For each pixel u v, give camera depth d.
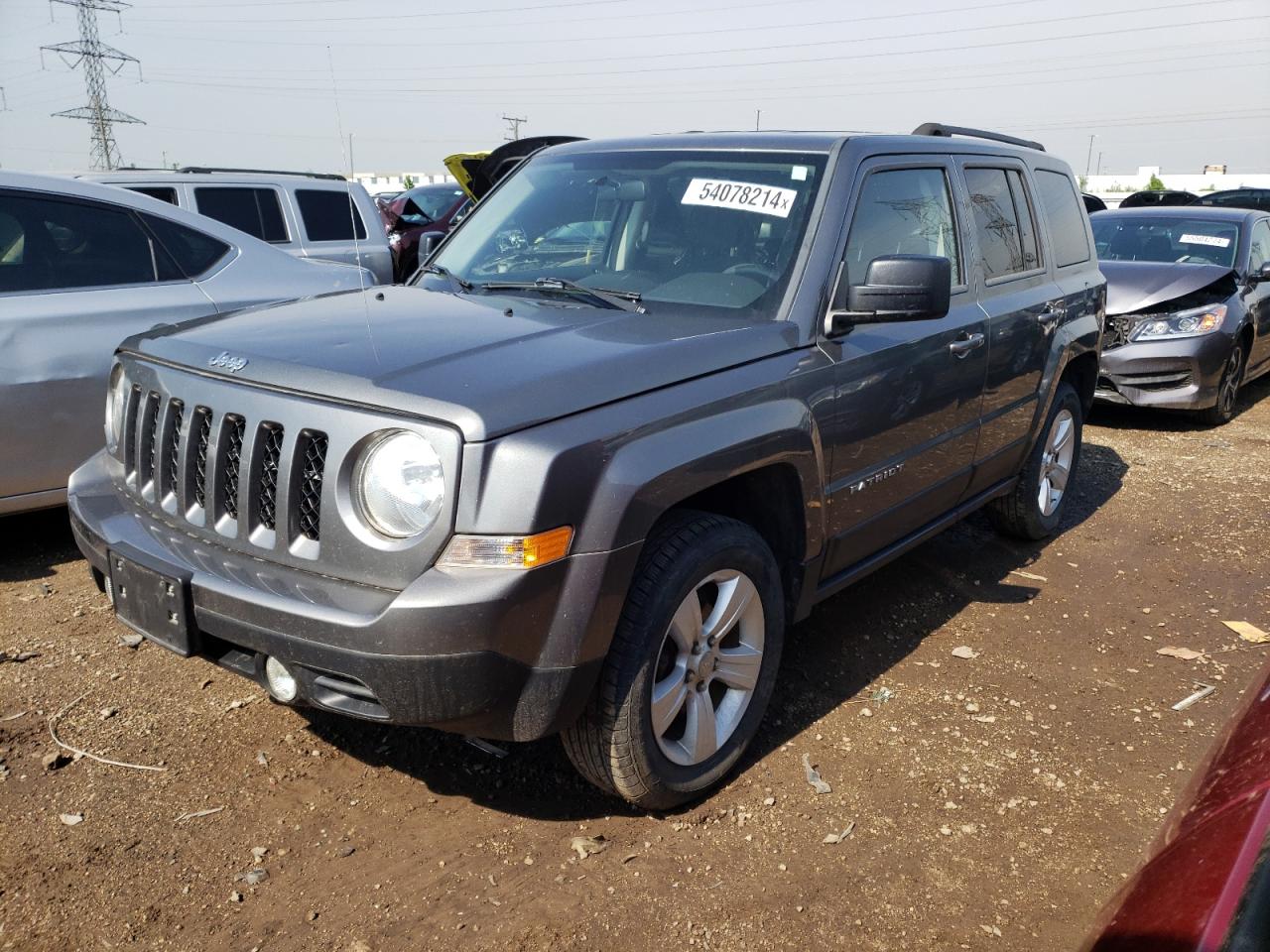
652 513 2.56
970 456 4.24
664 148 3.89
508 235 3.90
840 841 2.86
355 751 3.20
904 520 3.88
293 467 2.48
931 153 4.05
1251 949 1.15
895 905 2.62
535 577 2.35
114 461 3.21
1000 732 3.50
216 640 2.66
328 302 3.37
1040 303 4.68
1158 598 4.77
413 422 2.35
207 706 3.41
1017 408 4.59
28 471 4.32
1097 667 4.04
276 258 5.32
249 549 2.59
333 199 8.87
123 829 2.77
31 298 4.34
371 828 2.83
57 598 4.20
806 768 3.21
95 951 2.35
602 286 3.48
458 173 10.97
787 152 3.61
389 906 2.53
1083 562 5.21
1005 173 4.68
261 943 2.39
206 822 2.82
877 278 3.14
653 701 2.74
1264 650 4.24
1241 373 8.69
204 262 5.00
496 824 2.87
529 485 2.32
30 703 3.37
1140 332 7.98
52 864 2.62
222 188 8.23
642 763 2.73
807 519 3.19
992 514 5.27
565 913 2.53
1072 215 5.45
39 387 4.29
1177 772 3.30
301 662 2.41
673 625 2.76
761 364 3.00
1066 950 2.48
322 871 2.65
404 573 2.36
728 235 3.45
